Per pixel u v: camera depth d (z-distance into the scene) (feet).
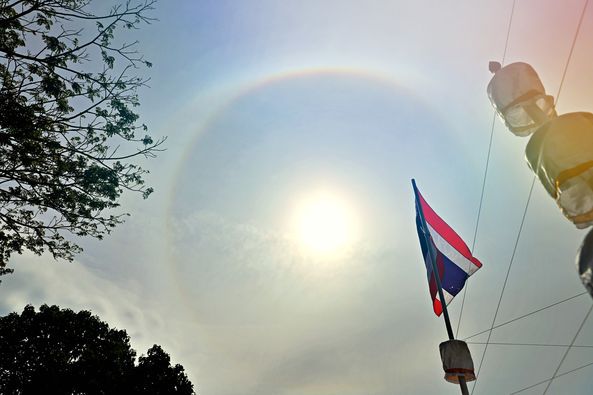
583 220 8.16
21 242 36.42
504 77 10.29
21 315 96.78
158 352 114.73
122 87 37.04
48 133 34.06
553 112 10.00
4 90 32.12
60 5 34.22
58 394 89.86
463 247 29.48
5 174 33.06
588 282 5.85
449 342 22.08
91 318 105.19
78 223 37.04
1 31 33.04
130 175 37.99
